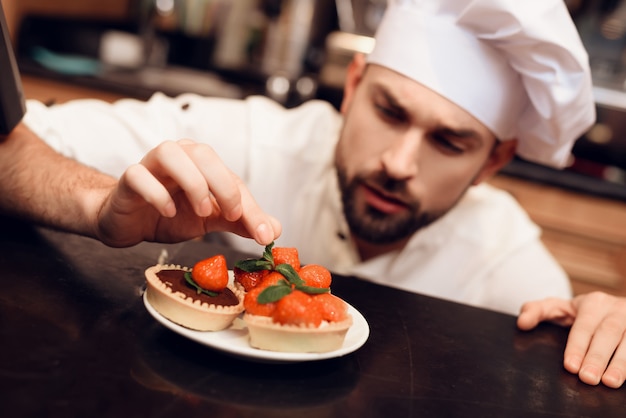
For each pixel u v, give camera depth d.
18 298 0.65
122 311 0.68
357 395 0.60
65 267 0.76
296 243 1.38
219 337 0.62
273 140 1.39
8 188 0.86
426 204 1.17
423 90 1.06
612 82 2.32
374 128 1.12
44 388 0.51
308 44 2.86
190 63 2.85
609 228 2.10
